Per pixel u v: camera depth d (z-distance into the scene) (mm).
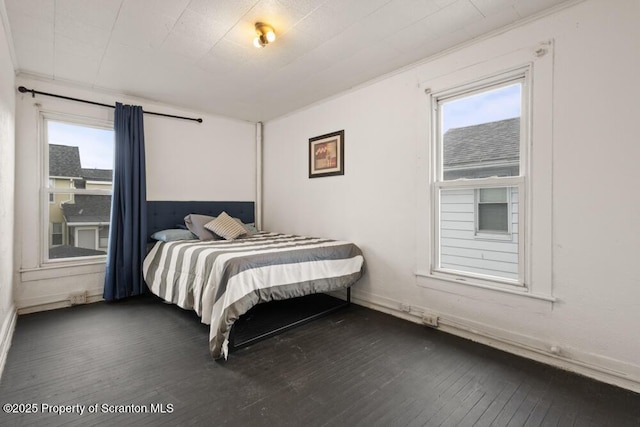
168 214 3773
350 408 1562
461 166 2584
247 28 2211
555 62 1979
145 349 2195
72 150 3244
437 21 2137
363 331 2553
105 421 1448
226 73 2957
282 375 1870
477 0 1912
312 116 3846
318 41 2395
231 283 2105
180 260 2773
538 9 2004
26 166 2912
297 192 4090
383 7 1983
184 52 2551
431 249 2672
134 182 3387
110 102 3402
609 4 1787
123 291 3264
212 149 4215
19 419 1451
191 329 2568
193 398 1635
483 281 2342
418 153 2748
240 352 2170
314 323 2732
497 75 2260
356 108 3303
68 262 3168
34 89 2955
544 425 1450
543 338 2039
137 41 2375
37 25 2150
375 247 3121
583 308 1893
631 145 1736
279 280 2383
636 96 1719
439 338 2412
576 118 1908
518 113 2260
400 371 1920
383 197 3047
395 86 2926
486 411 1547
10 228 2510
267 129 4598
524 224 2148
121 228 3307
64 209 3199
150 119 3684
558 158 1977
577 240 1913
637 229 1724
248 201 4590
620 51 1759
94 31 2232
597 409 1564
